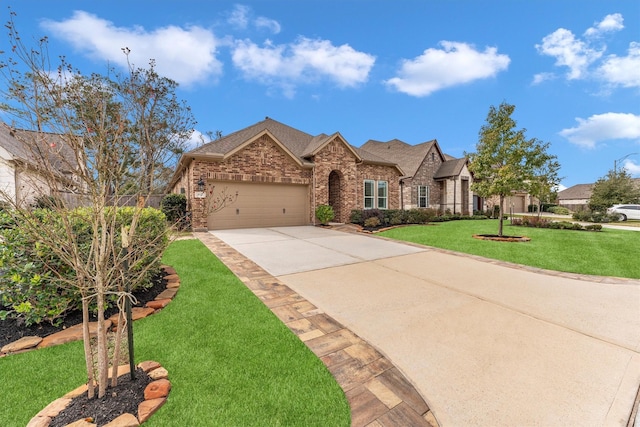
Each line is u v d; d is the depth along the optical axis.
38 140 2.27
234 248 8.83
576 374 2.94
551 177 16.09
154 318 4.00
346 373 2.93
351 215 16.75
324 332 3.78
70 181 2.40
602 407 2.49
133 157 2.80
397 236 12.04
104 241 2.41
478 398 2.60
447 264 7.39
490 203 26.72
